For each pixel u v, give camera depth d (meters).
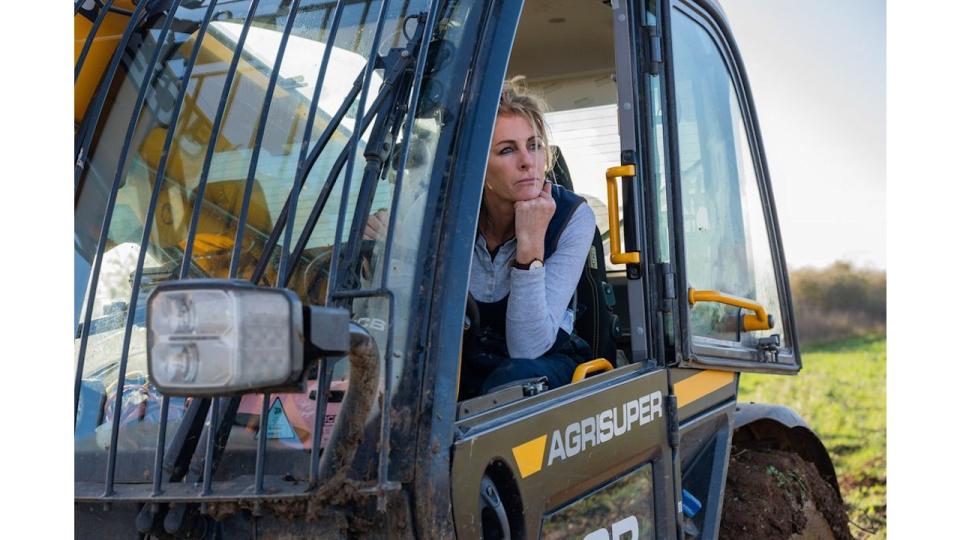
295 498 1.64
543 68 3.76
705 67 3.10
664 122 2.63
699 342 2.70
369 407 1.62
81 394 1.97
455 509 1.69
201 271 2.09
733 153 3.27
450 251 1.81
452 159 1.89
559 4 3.32
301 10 2.26
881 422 10.16
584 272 2.86
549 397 2.07
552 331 2.41
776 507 3.29
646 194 2.55
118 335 2.04
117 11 2.38
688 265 2.71
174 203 2.17
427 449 1.67
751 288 3.23
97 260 2.00
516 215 2.38
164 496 1.69
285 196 2.08
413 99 1.92
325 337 1.40
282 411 1.81
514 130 2.51
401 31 2.13
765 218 3.47
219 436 1.82
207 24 2.20
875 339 13.34
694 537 2.78
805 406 10.70
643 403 2.40
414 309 1.78
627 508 2.32
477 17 2.04
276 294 1.35
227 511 1.68
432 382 1.72
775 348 3.21
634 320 2.53
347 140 2.05
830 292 14.53
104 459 1.89
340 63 2.15
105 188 2.24
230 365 1.32
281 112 2.17
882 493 8.32
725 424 2.97
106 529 1.76
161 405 1.78
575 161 3.86
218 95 2.25
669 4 2.69
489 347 2.49
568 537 2.07
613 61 3.70
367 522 1.66
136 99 2.30
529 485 1.92
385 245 1.79
